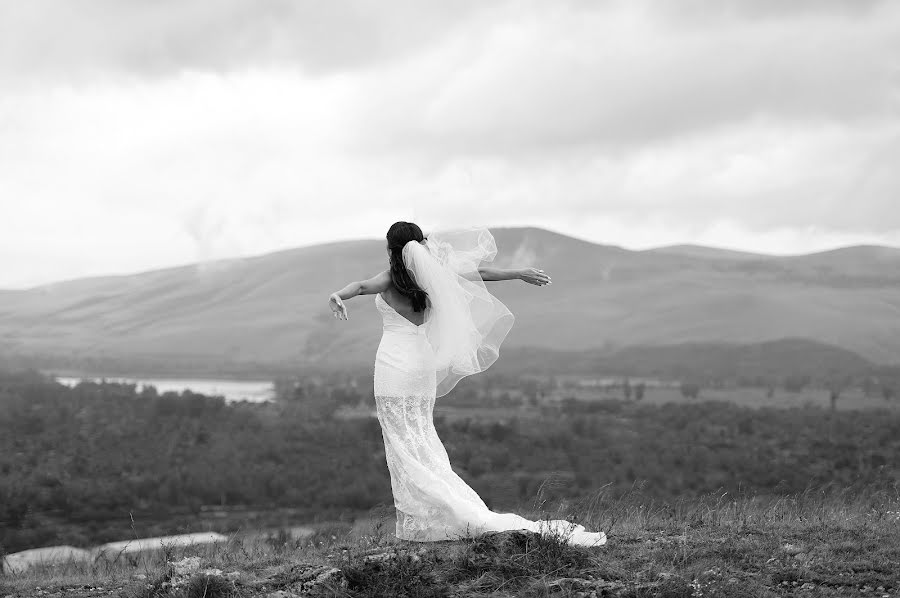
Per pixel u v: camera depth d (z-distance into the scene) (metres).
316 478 100.19
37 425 138.12
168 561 7.13
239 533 9.07
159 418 146.75
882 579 5.41
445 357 6.59
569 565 5.70
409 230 6.62
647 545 6.43
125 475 97.94
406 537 6.52
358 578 5.52
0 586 7.26
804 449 100.88
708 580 5.45
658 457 103.81
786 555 6.00
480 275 6.74
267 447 119.50
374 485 96.38
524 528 6.22
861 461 85.50
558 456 108.94
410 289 6.57
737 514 7.99
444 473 6.55
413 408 6.61
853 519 7.49
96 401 164.12
